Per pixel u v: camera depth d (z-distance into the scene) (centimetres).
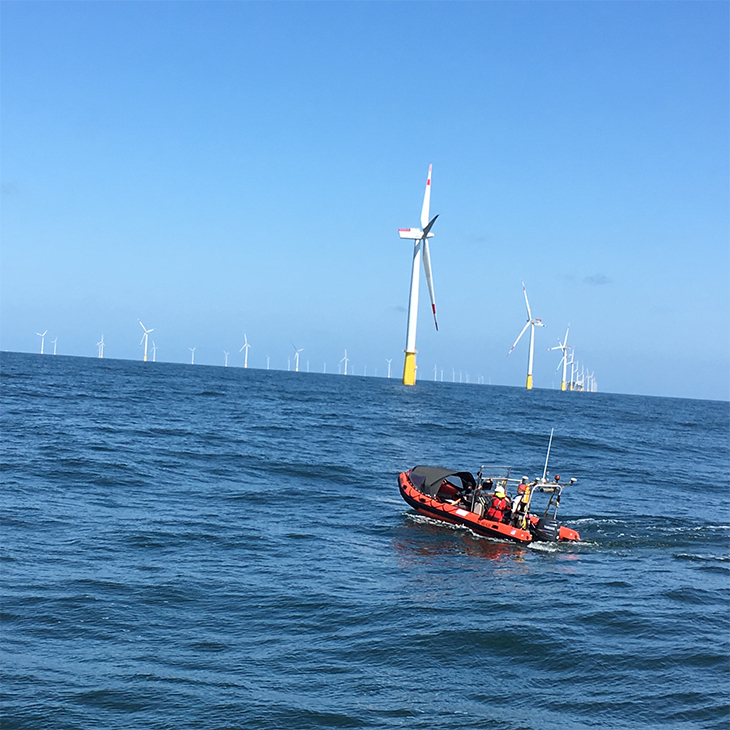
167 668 1389
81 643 1485
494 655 1541
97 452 3916
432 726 1222
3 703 1222
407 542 2525
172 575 1945
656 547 2664
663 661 1541
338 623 1678
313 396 11500
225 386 12888
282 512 2845
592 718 1279
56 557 2042
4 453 3666
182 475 3481
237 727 1185
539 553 2498
